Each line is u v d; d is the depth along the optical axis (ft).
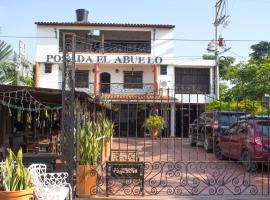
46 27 103.96
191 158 51.67
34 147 48.16
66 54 28.55
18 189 21.03
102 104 44.29
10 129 50.11
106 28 104.32
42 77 103.60
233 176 36.70
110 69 106.93
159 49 105.50
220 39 96.22
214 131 52.54
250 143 38.32
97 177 28.68
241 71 59.62
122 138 87.76
